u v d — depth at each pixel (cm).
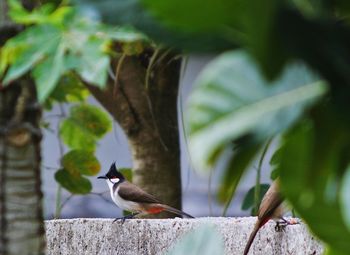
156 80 1373
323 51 235
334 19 244
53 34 334
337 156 262
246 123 242
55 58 331
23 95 432
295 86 248
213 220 999
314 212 282
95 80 327
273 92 247
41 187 450
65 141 1488
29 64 332
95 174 1416
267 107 245
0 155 436
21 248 441
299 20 232
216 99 246
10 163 437
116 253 1109
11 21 410
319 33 234
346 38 238
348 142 255
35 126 441
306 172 268
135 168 1405
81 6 258
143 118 1377
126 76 1361
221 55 250
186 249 315
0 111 432
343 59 235
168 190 1399
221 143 240
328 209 280
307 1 238
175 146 1396
